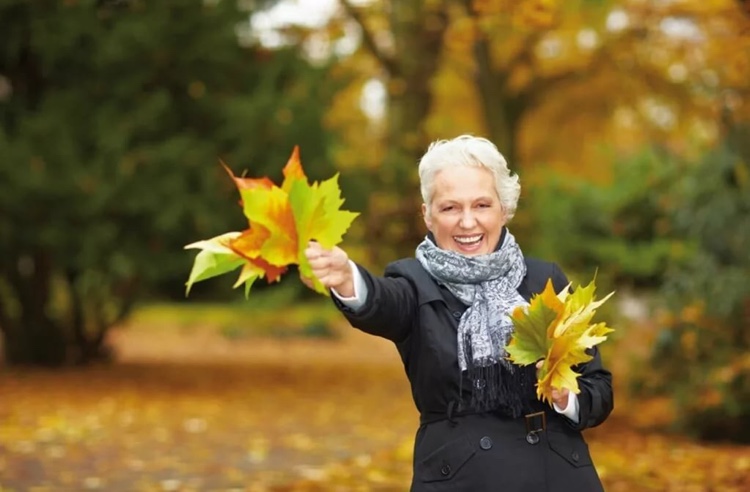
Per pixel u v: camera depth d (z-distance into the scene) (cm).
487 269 310
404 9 2088
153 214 1482
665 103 2017
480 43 2089
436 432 311
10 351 1747
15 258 1571
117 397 1383
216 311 3481
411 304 311
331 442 1053
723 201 1049
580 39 2039
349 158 2011
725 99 1080
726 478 760
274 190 272
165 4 1534
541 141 2519
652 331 1100
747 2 815
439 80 2483
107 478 835
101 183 1450
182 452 970
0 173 1433
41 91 1606
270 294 2600
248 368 1897
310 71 1641
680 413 1025
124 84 1527
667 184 1426
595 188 1484
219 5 1568
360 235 2056
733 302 1008
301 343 2741
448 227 314
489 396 305
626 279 1448
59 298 1969
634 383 1098
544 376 291
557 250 1475
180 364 1930
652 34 1755
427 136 2184
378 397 1494
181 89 1598
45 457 923
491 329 306
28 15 1508
